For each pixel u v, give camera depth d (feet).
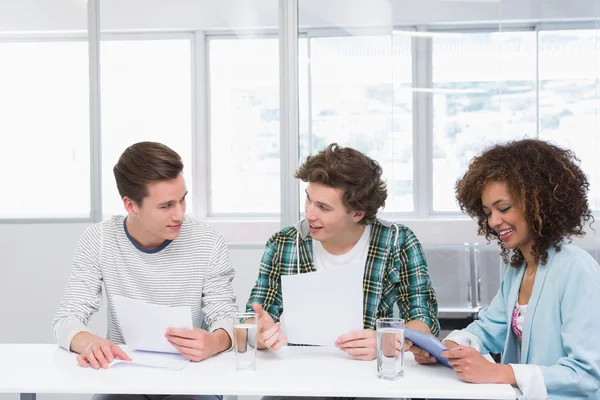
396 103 9.93
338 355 5.97
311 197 6.30
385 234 6.76
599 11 9.52
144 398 6.15
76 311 6.51
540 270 5.61
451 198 9.87
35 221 10.46
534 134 9.73
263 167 10.24
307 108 10.12
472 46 9.76
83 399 10.49
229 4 10.15
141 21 10.23
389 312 6.73
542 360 5.48
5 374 5.40
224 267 6.87
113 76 10.30
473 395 4.86
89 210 10.41
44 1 10.33
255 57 10.17
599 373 5.09
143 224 6.38
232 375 5.33
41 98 10.39
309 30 10.06
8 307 10.51
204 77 10.23
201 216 10.36
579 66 9.62
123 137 10.34
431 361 5.59
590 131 9.64
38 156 10.44
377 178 6.42
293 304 5.75
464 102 9.81
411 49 9.85
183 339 5.70
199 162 10.31
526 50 9.68
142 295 6.70
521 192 5.49
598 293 5.30
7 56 10.41
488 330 6.23
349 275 5.63
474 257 9.82
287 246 6.91
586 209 5.69
